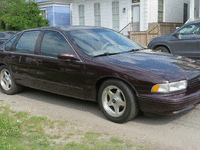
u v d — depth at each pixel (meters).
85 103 5.04
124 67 3.88
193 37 8.29
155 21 17.05
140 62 4.07
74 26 5.20
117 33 5.45
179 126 3.83
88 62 4.21
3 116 4.03
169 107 3.53
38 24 18.84
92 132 3.58
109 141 3.30
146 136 3.50
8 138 3.28
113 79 3.94
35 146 3.10
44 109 4.72
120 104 3.92
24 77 5.33
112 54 4.50
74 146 3.13
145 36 14.56
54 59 4.66
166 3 17.78
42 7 21.77
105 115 4.13
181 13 19.48
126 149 3.09
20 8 18.17
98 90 4.30
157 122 4.00
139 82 3.66
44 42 4.99
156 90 3.56
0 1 21.83
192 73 3.85
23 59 5.24
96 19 19.98
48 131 3.62
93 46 4.57
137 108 3.83
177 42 8.70
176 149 3.13
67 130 3.67
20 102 5.21
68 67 4.43
